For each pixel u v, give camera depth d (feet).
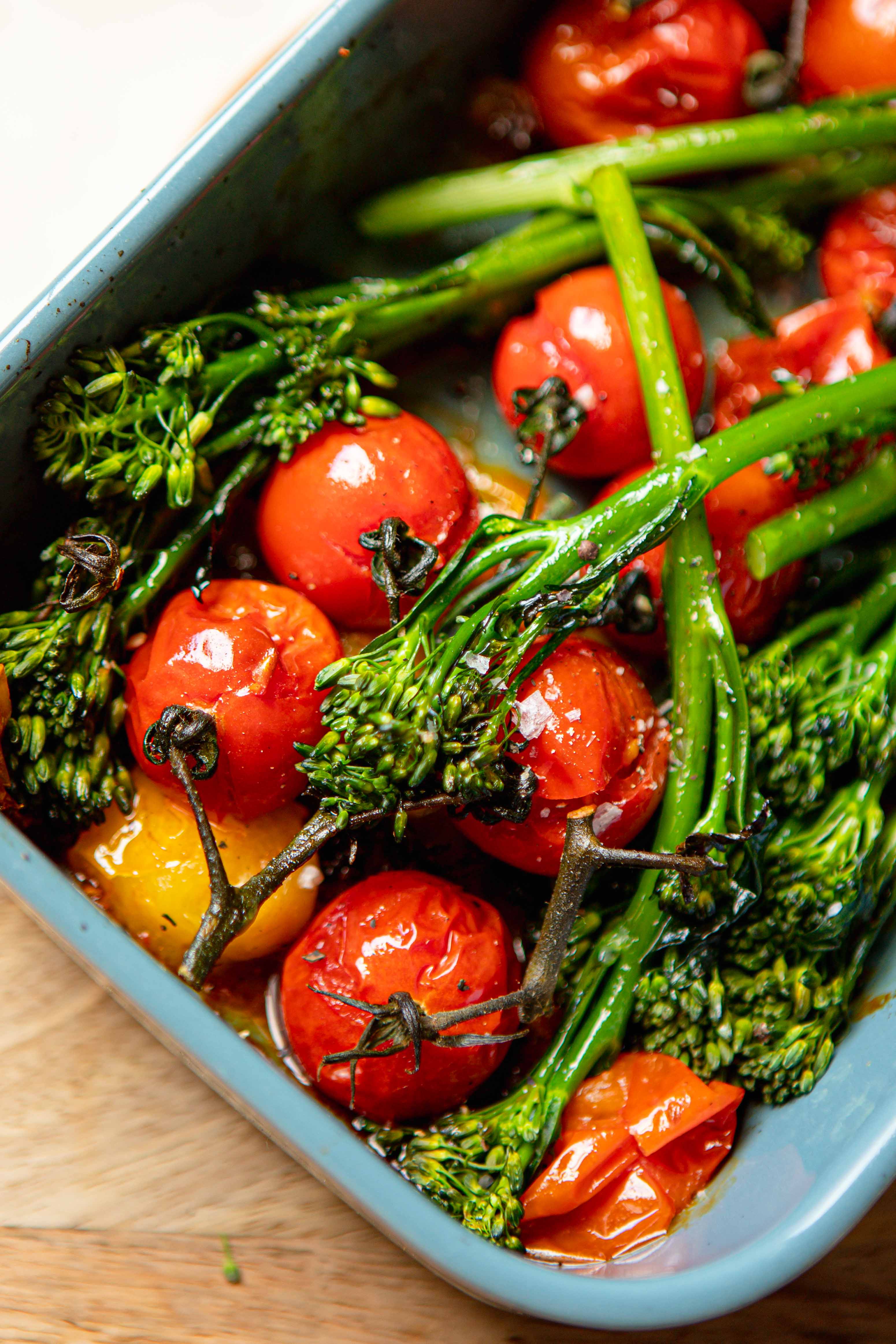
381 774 0.87
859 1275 0.96
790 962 0.93
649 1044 0.92
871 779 0.94
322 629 0.92
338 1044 0.89
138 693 0.90
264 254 0.98
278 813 0.93
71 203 1.03
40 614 0.91
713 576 0.92
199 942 0.86
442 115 1.04
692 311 1.03
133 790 0.92
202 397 0.93
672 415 0.93
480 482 1.02
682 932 0.91
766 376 1.03
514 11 1.02
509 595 0.89
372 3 0.95
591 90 1.02
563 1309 0.82
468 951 0.90
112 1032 0.96
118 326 0.91
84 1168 0.95
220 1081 0.84
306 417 0.93
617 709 0.91
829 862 0.92
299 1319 0.94
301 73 0.93
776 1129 0.91
